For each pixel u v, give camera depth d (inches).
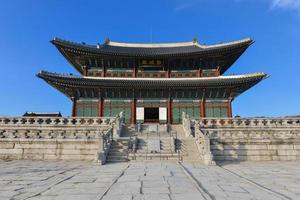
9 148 1049.5
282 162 992.9
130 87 1766.7
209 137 1037.2
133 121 1801.2
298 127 1264.8
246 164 927.7
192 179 570.6
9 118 1256.8
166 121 1812.3
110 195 420.8
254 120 1320.1
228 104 1835.6
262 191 463.5
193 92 1834.4
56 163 923.4
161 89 1802.4
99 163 872.9
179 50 2217.0
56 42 1779.0
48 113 2214.6
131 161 946.1
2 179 582.2
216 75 1957.4
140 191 447.5
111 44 2378.2
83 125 1282.0
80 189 468.8
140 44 2395.4
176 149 1032.2
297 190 475.5
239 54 1980.8
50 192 448.5
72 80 1727.4
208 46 2138.3
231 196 418.6
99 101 1825.8
